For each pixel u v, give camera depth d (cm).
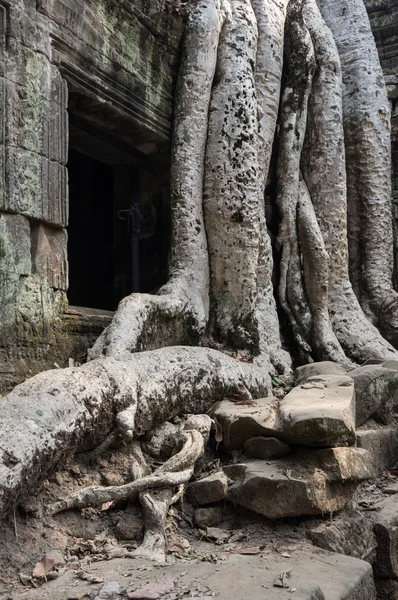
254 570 254
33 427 280
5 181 422
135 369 373
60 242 478
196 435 356
